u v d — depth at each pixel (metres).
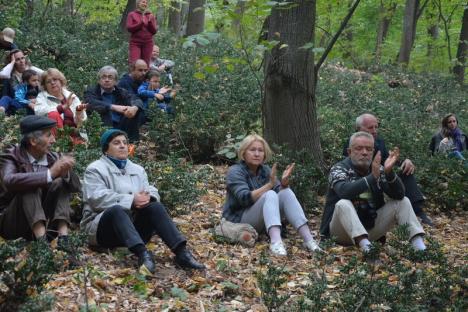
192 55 17.34
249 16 7.63
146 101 10.28
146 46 13.76
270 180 6.47
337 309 4.58
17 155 5.41
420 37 31.16
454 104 19.14
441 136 11.34
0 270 3.84
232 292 5.17
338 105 15.41
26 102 9.43
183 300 4.85
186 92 11.69
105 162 5.75
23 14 18.50
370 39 31.28
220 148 9.57
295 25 8.56
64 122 7.98
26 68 9.95
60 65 13.84
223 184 8.71
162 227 5.52
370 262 5.85
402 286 5.03
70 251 5.09
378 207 6.61
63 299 4.52
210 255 6.02
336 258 6.26
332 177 6.66
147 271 5.16
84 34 19.14
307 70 8.70
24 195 5.27
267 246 6.42
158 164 7.34
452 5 27.64
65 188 5.44
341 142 10.02
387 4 29.59
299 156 8.48
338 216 6.48
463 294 5.04
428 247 5.29
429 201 9.30
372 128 8.05
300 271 5.80
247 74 13.96
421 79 22.83
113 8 22.83
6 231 5.39
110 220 5.45
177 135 9.74
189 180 7.22
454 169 9.61
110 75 9.52
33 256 3.96
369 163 6.71
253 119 10.59
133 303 4.68
